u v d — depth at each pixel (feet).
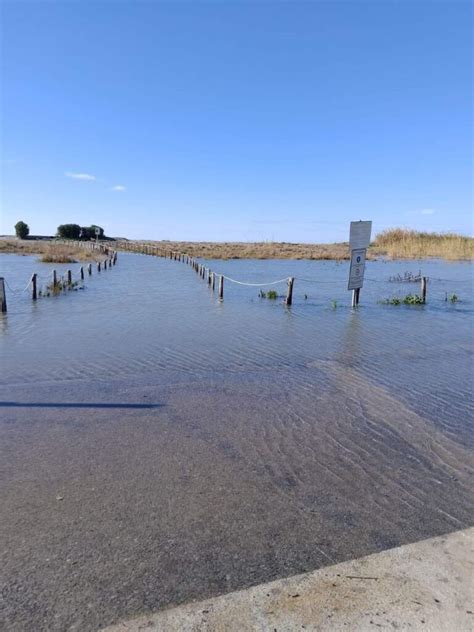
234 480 14.29
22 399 21.58
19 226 290.35
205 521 12.05
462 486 14.25
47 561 10.44
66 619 8.75
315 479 14.47
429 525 12.01
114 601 9.21
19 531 11.55
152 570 10.14
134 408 20.59
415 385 24.93
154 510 12.53
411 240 177.99
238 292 68.59
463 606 8.88
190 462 15.46
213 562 10.41
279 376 26.21
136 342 34.17
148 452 16.17
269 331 39.27
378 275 100.42
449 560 10.43
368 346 34.19
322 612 8.77
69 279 71.05
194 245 269.44
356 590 9.39
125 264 136.46
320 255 180.14
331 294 67.31
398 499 13.35
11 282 76.95
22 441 16.96
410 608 8.82
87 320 43.29
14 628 8.55
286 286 77.41
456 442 17.65
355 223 52.34
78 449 16.33
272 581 9.73
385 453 16.53
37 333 36.96
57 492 13.42
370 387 24.47
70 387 23.45
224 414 20.08
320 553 10.75
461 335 38.88
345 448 16.87
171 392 22.97
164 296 62.80
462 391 23.98
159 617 8.77
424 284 58.44
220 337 36.47
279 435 17.92
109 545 11.01
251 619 8.64
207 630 8.41
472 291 72.95
